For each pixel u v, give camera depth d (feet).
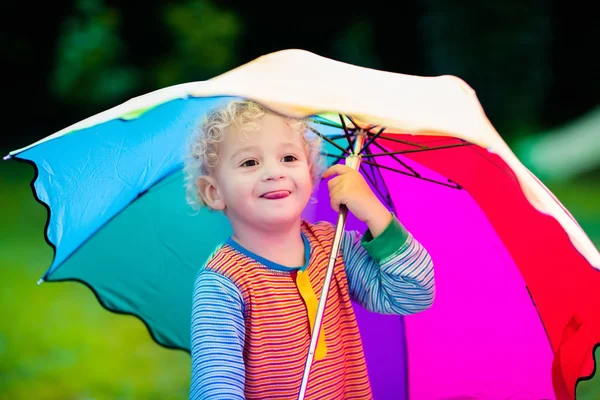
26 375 17.46
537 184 6.86
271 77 7.32
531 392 9.71
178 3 50.72
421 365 10.39
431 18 49.11
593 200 36.29
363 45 55.11
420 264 8.77
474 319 9.96
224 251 8.52
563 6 50.80
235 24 51.88
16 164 47.67
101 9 49.93
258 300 8.30
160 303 10.52
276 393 8.35
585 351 7.80
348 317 9.14
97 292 10.16
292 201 8.48
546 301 8.72
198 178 8.81
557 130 48.03
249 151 8.42
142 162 9.23
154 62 50.42
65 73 49.90
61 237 9.18
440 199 9.80
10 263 27.81
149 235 10.20
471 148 8.43
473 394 10.18
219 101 8.49
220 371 7.75
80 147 8.48
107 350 19.36
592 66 50.80
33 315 22.18
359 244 9.47
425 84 8.03
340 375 8.79
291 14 55.16
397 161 9.28
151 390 16.63
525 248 8.72
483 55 47.93
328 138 9.41
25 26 53.21
